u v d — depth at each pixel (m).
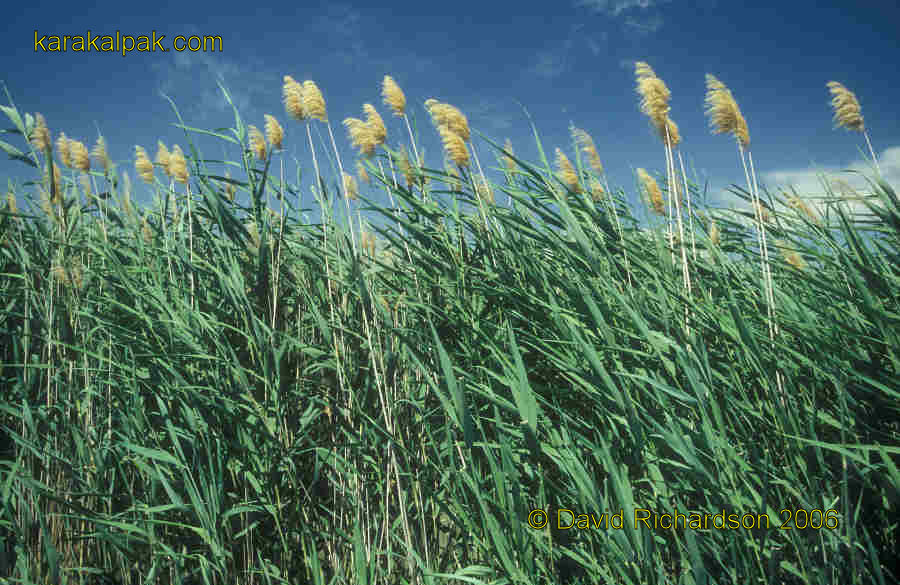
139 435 2.45
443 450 2.40
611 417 1.98
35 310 3.09
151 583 2.10
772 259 2.24
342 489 2.49
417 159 2.89
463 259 2.70
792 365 2.02
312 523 2.50
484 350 2.46
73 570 2.36
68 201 3.23
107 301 2.88
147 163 3.28
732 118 2.38
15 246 3.26
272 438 2.33
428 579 1.97
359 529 2.21
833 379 1.83
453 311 2.54
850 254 2.08
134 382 2.35
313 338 3.04
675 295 2.05
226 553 2.19
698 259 2.48
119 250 3.18
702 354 1.88
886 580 1.74
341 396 2.63
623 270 2.47
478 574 2.02
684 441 1.74
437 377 2.41
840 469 1.90
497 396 1.97
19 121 2.98
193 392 2.29
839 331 1.92
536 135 2.52
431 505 2.50
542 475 2.04
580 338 1.84
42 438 2.70
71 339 2.94
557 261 2.57
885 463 1.52
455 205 2.73
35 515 2.48
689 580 1.76
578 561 1.85
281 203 2.84
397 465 2.26
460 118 2.70
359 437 2.45
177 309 2.61
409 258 2.71
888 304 2.07
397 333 2.15
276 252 2.92
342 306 2.81
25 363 2.73
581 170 2.59
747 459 1.97
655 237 2.30
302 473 2.70
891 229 2.28
